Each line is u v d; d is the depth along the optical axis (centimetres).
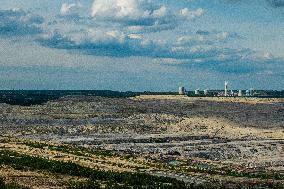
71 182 11238
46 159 14475
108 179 12356
